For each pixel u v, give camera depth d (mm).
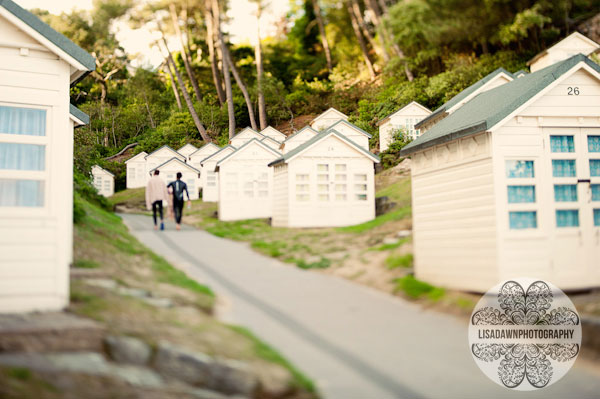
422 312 8500
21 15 8438
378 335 7383
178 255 13320
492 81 26078
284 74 68188
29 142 8461
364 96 52312
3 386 4457
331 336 7309
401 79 50656
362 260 11969
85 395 4699
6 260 7074
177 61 70438
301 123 56375
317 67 69125
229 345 6215
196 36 64188
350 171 20500
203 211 26922
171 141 55375
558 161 9797
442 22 44500
